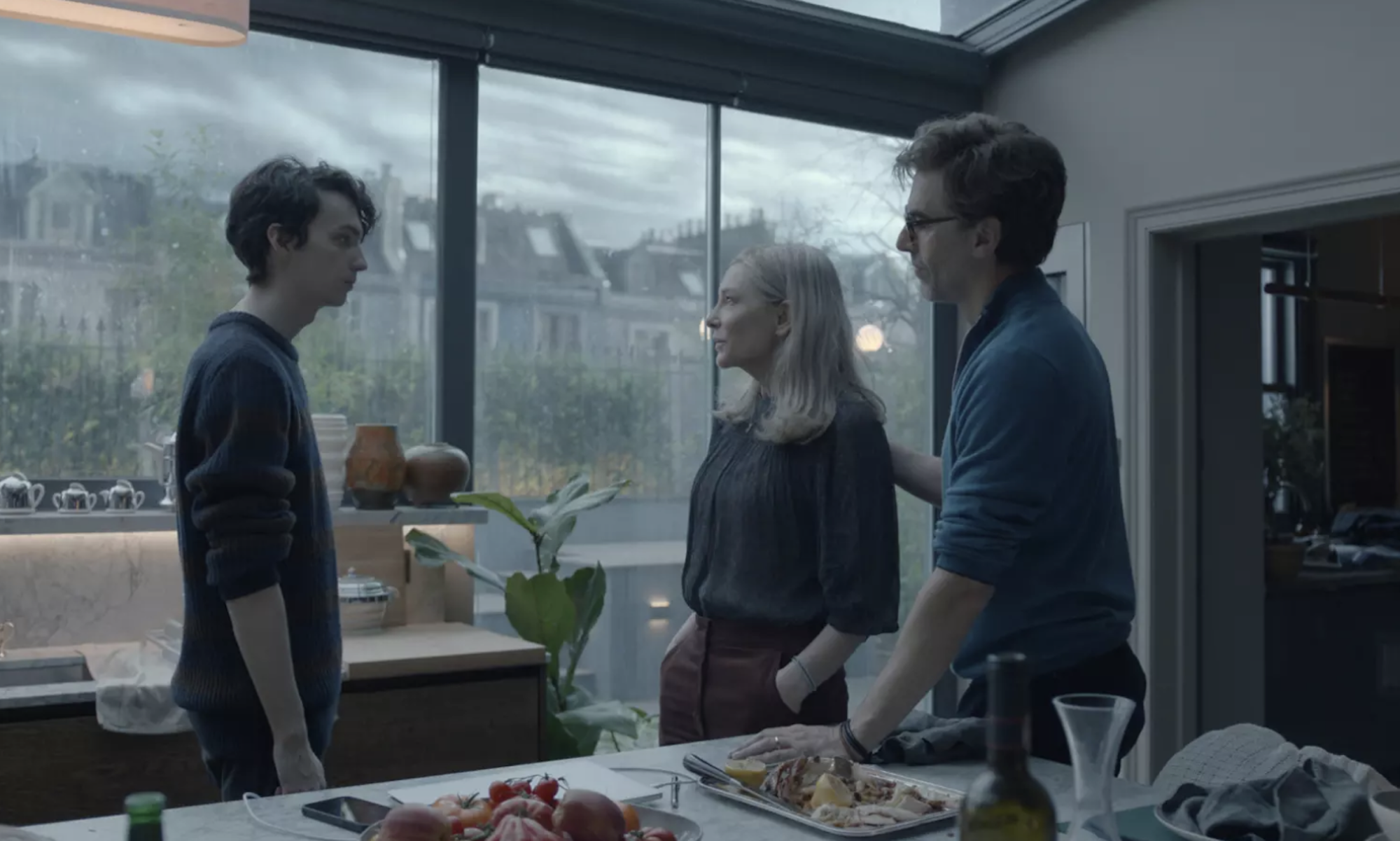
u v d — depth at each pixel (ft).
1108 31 14.02
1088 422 5.45
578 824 3.73
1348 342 21.16
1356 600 17.12
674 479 13.57
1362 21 11.51
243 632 5.83
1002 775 3.10
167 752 8.49
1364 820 3.93
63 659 9.65
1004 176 5.56
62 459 10.35
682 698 7.13
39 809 8.09
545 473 12.75
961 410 5.51
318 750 6.39
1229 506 14.62
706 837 4.18
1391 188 11.29
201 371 6.00
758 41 13.55
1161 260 13.76
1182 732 13.85
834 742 5.19
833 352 7.05
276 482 5.89
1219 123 12.84
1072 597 5.49
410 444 12.00
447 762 9.56
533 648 9.95
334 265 6.46
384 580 11.34
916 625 5.20
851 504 6.72
